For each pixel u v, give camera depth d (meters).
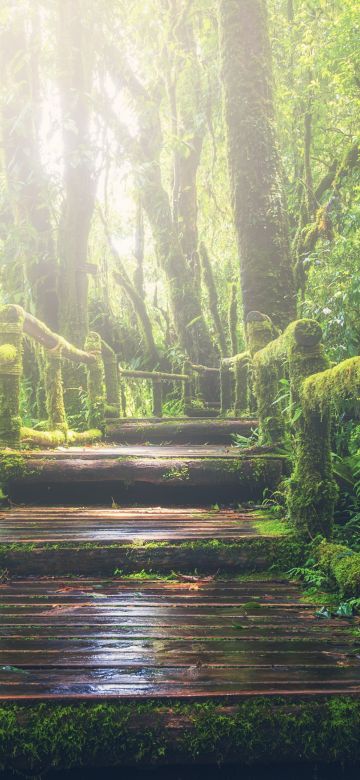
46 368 6.23
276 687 2.12
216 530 4.05
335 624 2.84
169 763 2.03
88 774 2.07
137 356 12.47
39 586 3.47
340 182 7.89
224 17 7.02
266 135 6.88
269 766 2.09
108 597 3.27
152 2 10.62
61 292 8.84
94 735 2.01
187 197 12.59
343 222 6.93
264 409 5.30
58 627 2.77
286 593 3.37
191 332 11.66
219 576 3.71
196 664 2.33
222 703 2.05
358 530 4.28
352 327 5.68
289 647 2.54
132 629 2.75
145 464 5.03
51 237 9.10
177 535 3.90
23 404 8.28
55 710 2.03
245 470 5.02
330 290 6.09
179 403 10.77
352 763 2.05
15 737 2.00
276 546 3.80
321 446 3.94
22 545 3.71
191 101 11.73
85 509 4.88
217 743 2.03
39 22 8.83
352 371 3.05
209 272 11.07
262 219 6.78
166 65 11.11
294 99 8.36
